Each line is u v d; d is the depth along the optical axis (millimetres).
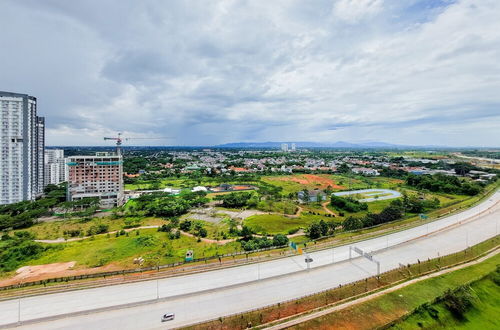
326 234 90625
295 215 121875
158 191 177750
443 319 48906
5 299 52219
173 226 103000
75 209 137125
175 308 49281
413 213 119250
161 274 61469
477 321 49594
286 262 67812
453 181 177875
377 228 96562
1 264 71750
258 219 113000
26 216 111688
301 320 46469
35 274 65562
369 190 183000
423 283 58469
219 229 101688
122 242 87312
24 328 44031
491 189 171750
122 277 60812
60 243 89062
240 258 70250
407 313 48875
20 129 144625
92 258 74688
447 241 82875
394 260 69375
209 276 60750
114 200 152250
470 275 62312
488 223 101438
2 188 141375
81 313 47500
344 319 47156
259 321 46062
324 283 57938
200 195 160625
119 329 43969
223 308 49344
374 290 55906
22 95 145375
